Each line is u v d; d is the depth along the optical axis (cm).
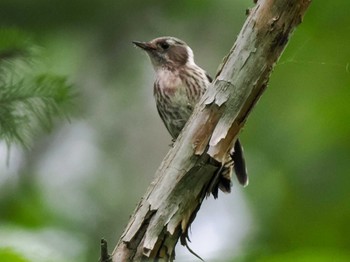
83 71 1434
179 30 1461
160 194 738
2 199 1394
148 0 1390
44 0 1275
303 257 771
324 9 1463
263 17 730
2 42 727
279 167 1505
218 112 736
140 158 1510
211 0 1447
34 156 1514
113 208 1441
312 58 1489
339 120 1506
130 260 732
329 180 1469
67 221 1358
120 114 1527
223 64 739
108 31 1379
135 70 1472
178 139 743
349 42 1474
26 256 694
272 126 1522
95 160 1531
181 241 741
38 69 834
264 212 1498
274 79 1530
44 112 742
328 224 1450
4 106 731
